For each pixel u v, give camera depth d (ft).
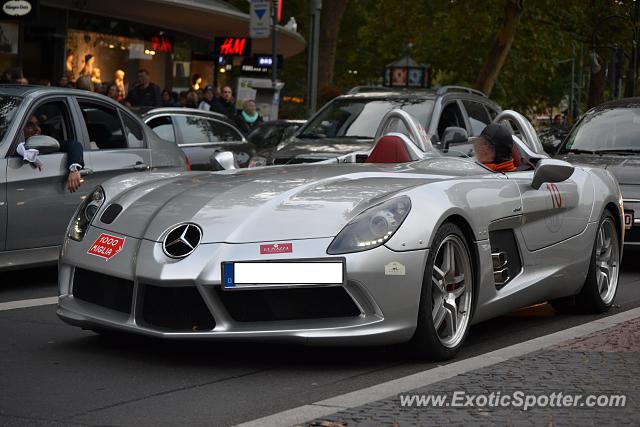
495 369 19.11
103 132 32.24
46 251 29.71
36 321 24.31
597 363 19.60
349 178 21.38
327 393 17.70
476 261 21.15
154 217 20.06
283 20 160.45
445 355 20.12
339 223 19.12
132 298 19.44
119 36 90.74
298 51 116.16
